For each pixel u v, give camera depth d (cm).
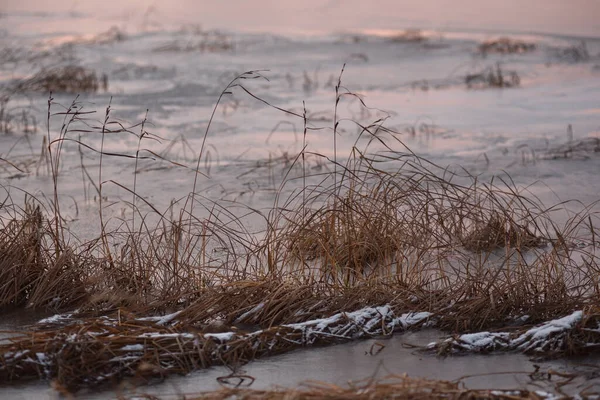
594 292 621
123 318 593
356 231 702
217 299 606
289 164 1105
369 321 581
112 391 493
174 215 862
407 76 2030
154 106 1602
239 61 2283
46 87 1741
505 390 461
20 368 512
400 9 3781
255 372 518
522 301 608
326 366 527
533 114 1488
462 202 717
